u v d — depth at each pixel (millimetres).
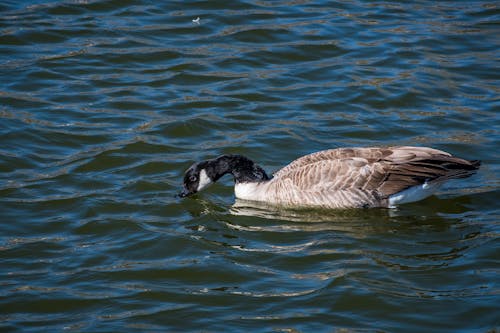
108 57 21625
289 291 12539
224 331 11539
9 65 20953
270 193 15969
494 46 22344
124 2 24719
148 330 11586
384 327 11562
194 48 22312
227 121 18828
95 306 12227
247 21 23891
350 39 22875
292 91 20281
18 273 13133
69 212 15219
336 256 13578
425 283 12625
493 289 12383
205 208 15805
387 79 20719
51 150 17547
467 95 19953
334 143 17922
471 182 16406
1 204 15336
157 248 14023
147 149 17641
